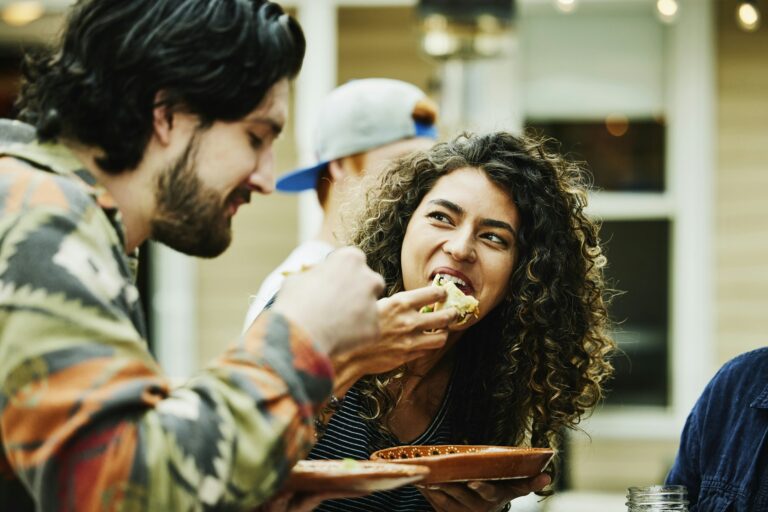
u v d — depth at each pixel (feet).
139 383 3.46
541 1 17.81
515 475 4.73
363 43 17.95
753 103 17.53
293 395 3.59
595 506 16.84
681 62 17.67
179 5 3.87
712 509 5.44
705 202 17.66
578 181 6.32
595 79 18.02
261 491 3.52
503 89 17.72
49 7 17.87
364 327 3.90
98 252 3.63
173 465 3.37
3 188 3.62
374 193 6.39
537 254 5.88
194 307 18.21
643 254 17.92
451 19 14.46
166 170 3.92
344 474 3.98
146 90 3.84
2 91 18.17
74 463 3.33
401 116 9.49
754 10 12.86
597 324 6.27
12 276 3.45
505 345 6.02
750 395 5.55
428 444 6.01
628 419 17.65
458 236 5.73
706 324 17.65
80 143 3.92
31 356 3.38
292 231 18.12
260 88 3.97
